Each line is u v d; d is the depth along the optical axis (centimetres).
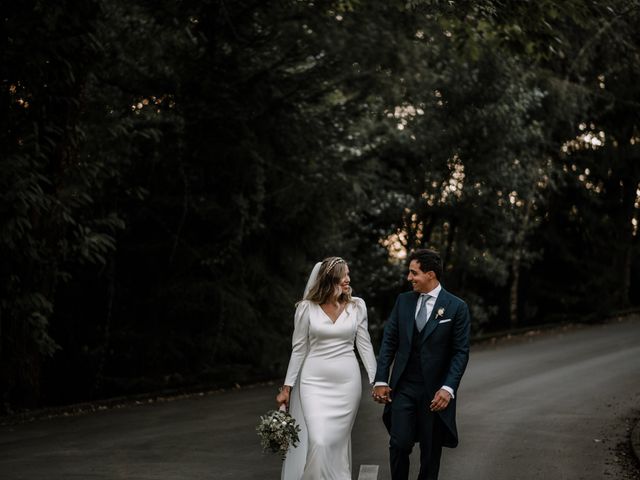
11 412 1283
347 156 1794
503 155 2144
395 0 1380
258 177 1638
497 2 1205
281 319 1827
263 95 1600
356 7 1520
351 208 1908
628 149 2550
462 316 690
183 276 1725
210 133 1617
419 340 691
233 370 1727
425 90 1866
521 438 1017
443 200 2283
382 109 1877
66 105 1298
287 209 1722
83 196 1334
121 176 1595
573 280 2859
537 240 2788
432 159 2177
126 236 1697
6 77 1196
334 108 1736
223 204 1700
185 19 1488
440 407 666
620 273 2922
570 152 2608
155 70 1561
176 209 1698
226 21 1529
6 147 1212
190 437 1045
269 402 1380
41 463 891
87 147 1431
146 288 1734
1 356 1291
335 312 735
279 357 1802
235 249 1697
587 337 2295
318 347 730
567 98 2105
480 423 1121
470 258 2436
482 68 1900
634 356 1875
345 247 2033
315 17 1568
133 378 1675
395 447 678
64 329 1667
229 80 1581
